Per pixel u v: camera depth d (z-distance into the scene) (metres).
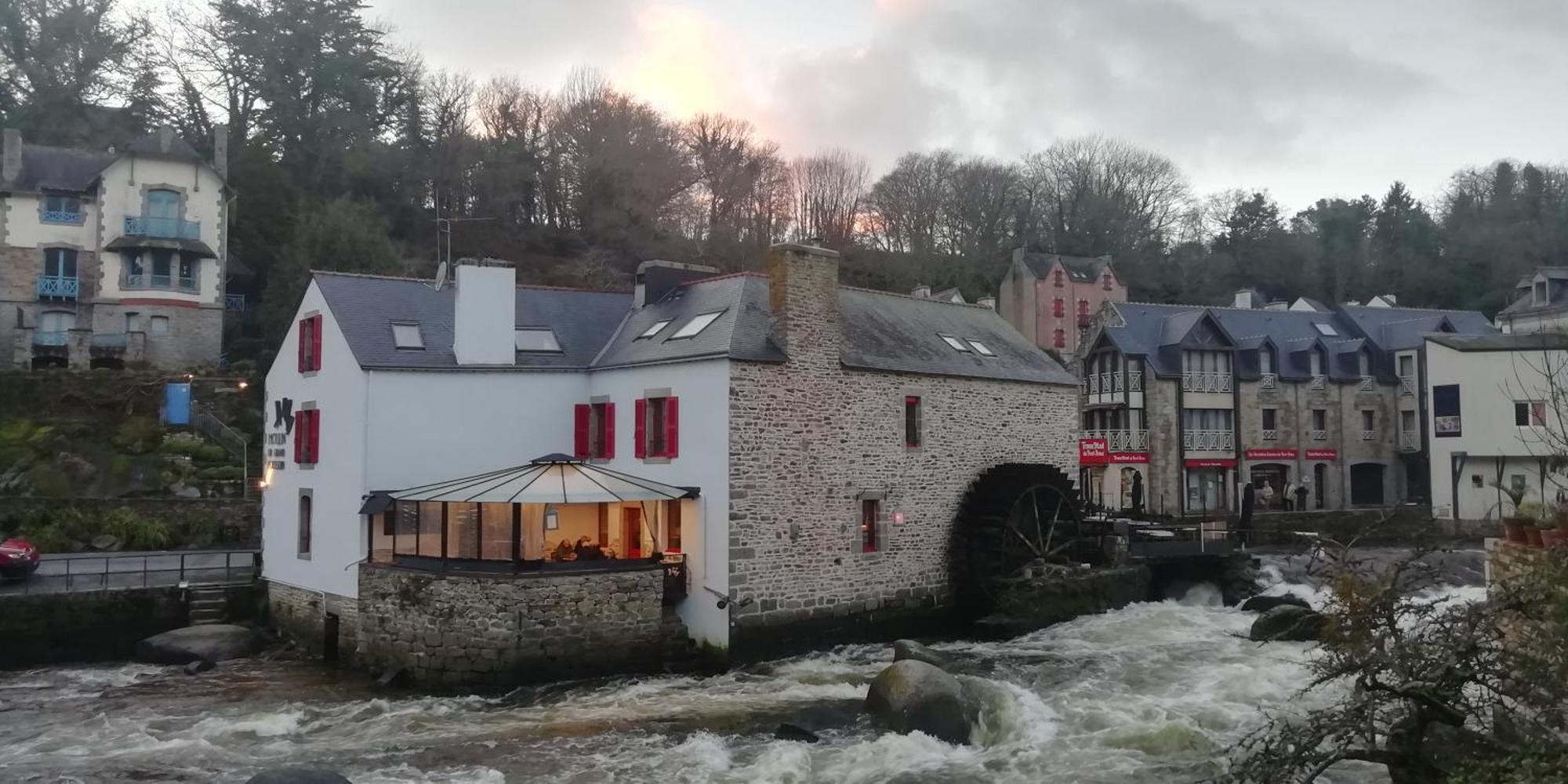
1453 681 7.89
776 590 20.11
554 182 54.91
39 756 14.52
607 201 54.50
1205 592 27.48
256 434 35.31
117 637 22.53
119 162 38.47
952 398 24.17
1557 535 10.11
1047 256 63.44
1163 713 15.52
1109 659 19.83
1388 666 7.89
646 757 14.17
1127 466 40.69
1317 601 26.00
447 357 21.66
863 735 14.93
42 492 30.02
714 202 60.28
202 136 47.47
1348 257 70.19
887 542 22.38
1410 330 45.03
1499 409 37.50
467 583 17.78
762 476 19.98
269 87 47.69
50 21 45.03
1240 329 44.72
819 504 21.00
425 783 13.16
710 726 15.59
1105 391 41.94
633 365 21.55
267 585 24.20
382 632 19.00
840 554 21.36
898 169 72.38
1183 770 13.28
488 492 18.44
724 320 21.02
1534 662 7.25
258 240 43.78
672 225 55.75
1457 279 65.50
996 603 23.14
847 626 21.39
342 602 20.73
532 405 22.19
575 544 20.86
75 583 23.38
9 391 34.00
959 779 13.16
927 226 69.62
